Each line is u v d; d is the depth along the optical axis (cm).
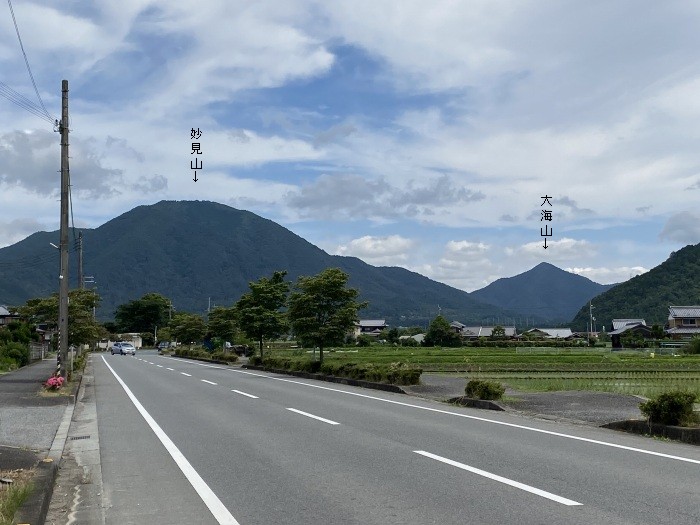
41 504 644
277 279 4022
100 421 1398
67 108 2320
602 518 590
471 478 762
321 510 638
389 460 880
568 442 1024
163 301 12562
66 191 2323
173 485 771
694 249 12338
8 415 1490
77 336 2911
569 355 5253
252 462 889
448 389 2011
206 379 2744
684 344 7256
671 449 959
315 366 2866
